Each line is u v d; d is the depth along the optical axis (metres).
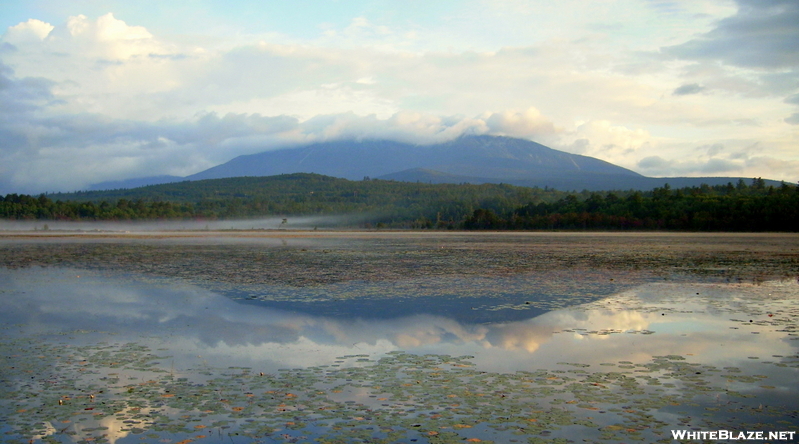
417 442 10.26
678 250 62.88
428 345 17.69
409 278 34.72
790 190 165.50
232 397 12.71
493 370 14.89
